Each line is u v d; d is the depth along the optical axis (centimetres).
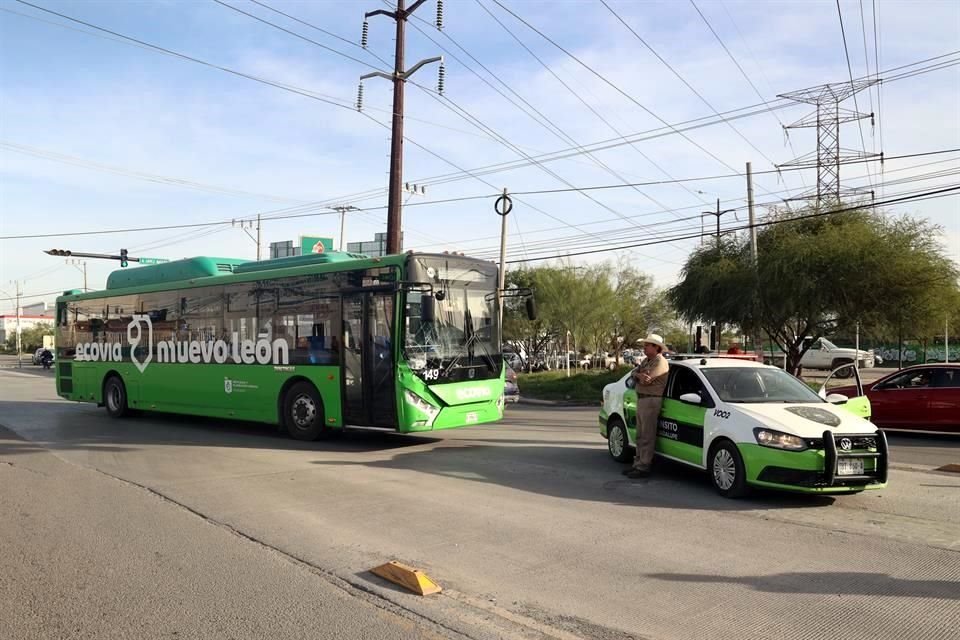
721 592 544
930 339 2847
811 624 483
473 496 878
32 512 812
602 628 479
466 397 1295
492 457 1177
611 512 795
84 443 1368
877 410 1487
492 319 1366
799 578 575
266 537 703
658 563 614
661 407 995
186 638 469
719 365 968
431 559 629
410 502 847
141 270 1775
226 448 1295
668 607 515
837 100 3994
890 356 5812
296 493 901
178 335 1625
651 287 5041
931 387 1435
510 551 651
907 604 518
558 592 546
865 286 2545
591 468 1070
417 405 1221
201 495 893
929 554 637
